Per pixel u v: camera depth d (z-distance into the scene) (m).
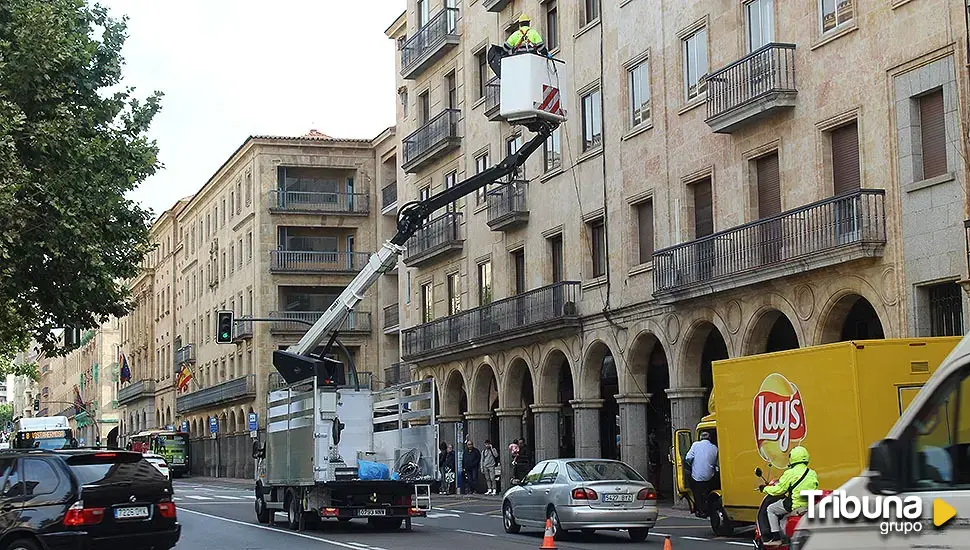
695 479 23.23
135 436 85.81
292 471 25.89
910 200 24.02
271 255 70.81
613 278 35.78
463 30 46.75
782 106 27.58
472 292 45.69
